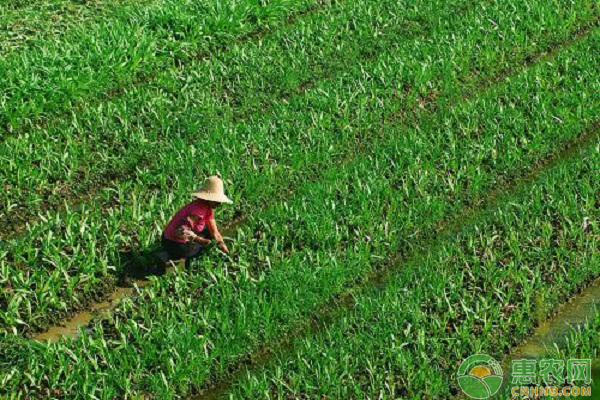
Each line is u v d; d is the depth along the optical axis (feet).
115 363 33.35
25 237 39.65
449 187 43.78
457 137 48.29
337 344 33.65
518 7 62.75
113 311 37.04
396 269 39.37
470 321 34.65
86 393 31.55
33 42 58.13
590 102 51.13
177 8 59.57
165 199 41.96
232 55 56.03
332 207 41.34
